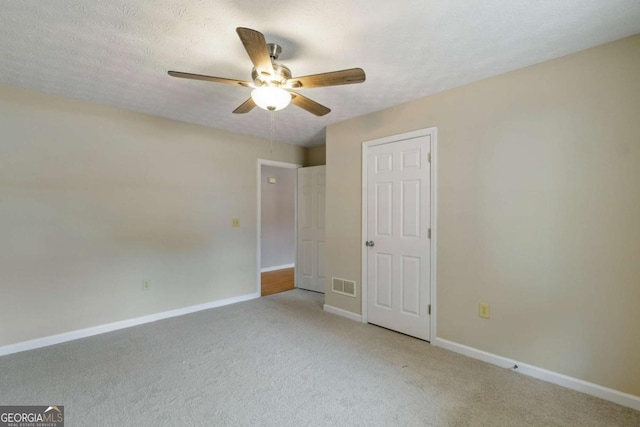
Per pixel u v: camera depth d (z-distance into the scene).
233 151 4.14
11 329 2.63
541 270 2.24
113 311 3.16
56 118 2.84
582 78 2.07
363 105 3.10
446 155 2.73
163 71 2.36
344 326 3.28
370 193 3.34
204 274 3.86
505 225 2.40
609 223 1.98
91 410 1.87
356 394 2.06
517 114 2.34
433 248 2.82
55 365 2.41
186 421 1.78
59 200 2.86
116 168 3.18
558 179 2.17
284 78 1.91
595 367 2.04
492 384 2.17
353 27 1.81
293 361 2.50
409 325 3.01
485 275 2.51
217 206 3.98
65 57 2.15
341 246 3.63
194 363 2.46
